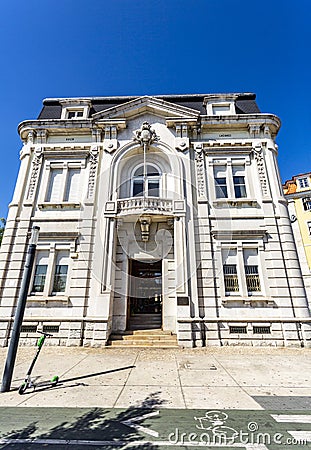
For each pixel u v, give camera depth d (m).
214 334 9.84
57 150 13.11
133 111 13.30
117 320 10.69
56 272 11.18
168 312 10.61
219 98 14.00
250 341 9.76
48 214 11.96
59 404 4.46
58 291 10.92
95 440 3.26
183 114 13.12
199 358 7.95
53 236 11.43
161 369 6.71
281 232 11.27
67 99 14.44
